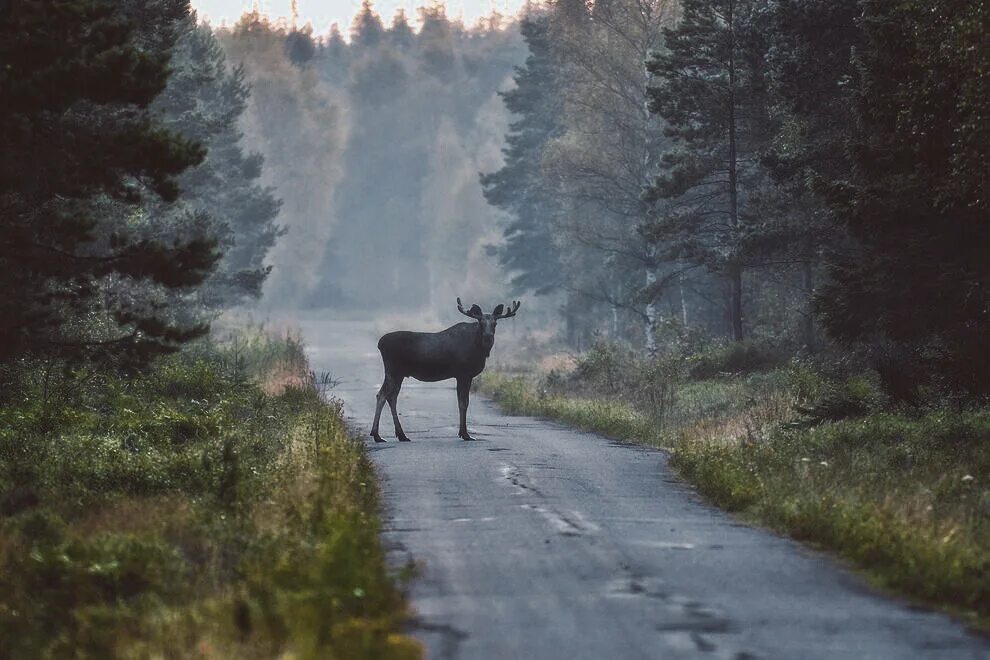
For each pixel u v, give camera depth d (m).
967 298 51.09
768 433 59.50
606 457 59.62
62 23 41.78
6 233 43.66
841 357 89.38
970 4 44.97
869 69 53.44
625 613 25.23
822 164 82.06
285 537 30.33
